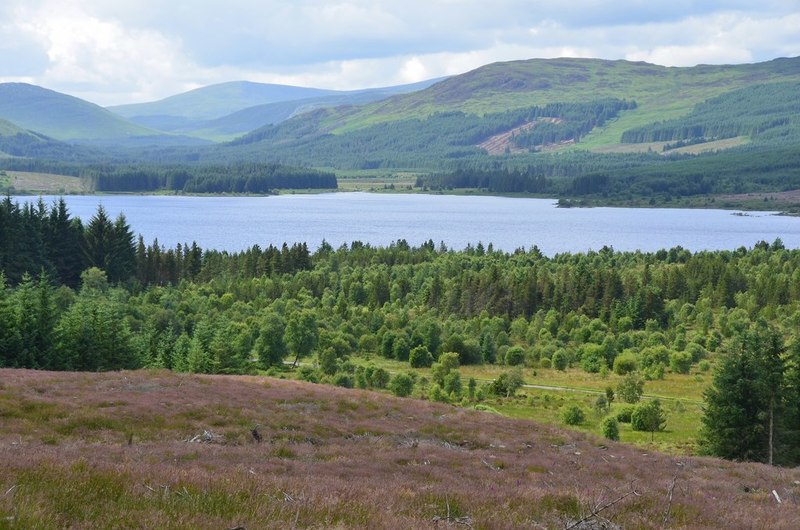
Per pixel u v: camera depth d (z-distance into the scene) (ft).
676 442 241.14
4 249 516.73
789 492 106.52
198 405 140.05
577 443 144.46
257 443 116.47
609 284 538.06
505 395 332.39
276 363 380.99
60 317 305.53
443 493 69.00
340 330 454.81
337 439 126.62
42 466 56.39
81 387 152.56
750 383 187.42
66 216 593.83
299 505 52.65
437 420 152.66
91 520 44.37
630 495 75.56
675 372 391.65
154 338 346.74
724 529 65.16
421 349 408.26
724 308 523.70
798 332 422.82
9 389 140.05
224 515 48.49
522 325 485.97
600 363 403.34
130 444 98.99
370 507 56.39
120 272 602.03
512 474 99.45
